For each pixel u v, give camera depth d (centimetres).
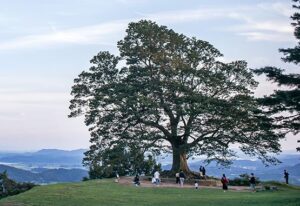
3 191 6103
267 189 5353
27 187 6319
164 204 3678
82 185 5000
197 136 6556
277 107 3556
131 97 6331
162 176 6406
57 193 4284
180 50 6725
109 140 6650
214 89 6581
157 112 6306
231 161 6494
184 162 6531
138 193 4497
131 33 6700
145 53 6569
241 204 3547
